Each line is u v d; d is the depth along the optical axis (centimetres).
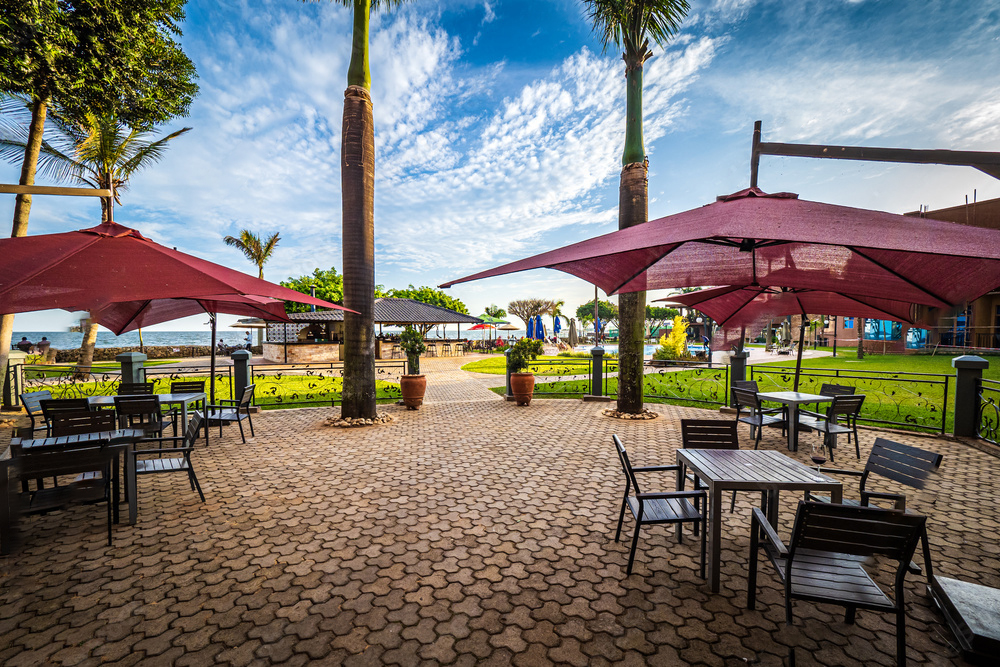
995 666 229
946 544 367
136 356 927
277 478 541
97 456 350
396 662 236
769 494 319
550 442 722
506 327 4297
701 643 250
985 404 677
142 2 975
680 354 2252
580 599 293
